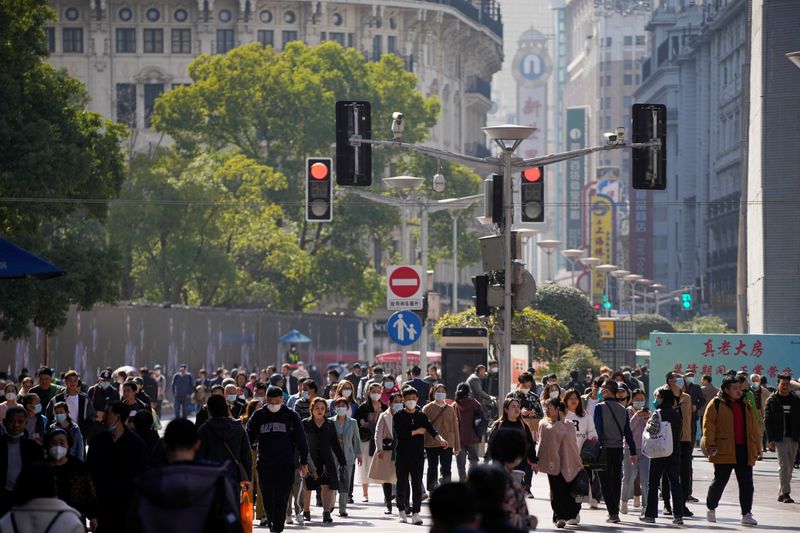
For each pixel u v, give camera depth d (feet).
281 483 156.25
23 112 370.12
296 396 217.56
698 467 300.61
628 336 652.07
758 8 474.08
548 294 553.23
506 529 73.82
